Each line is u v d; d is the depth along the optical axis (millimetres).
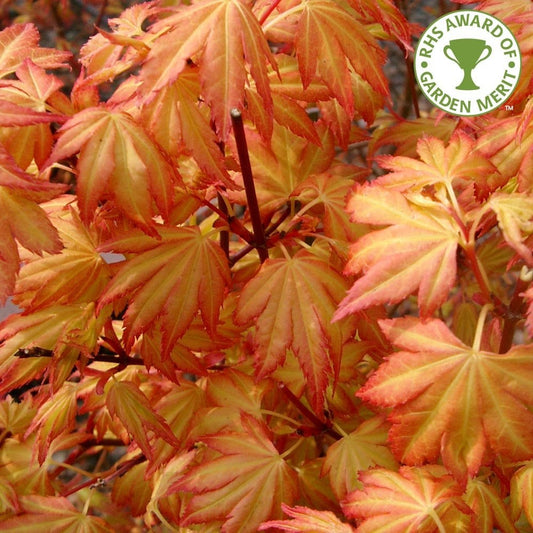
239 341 525
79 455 634
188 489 470
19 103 449
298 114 481
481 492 452
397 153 574
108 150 434
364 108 534
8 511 503
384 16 469
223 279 470
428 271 422
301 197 515
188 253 468
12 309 507
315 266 469
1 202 434
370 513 434
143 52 436
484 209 429
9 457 537
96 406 541
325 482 509
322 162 518
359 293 420
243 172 461
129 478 553
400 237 427
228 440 480
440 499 433
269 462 475
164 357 462
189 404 519
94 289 479
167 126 442
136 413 479
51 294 472
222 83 423
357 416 539
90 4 974
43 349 469
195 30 425
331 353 465
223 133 421
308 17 458
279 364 460
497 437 420
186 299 464
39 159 447
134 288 460
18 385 472
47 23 983
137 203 438
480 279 428
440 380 422
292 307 464
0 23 980
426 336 426
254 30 431
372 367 572
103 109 441
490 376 420
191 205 489
